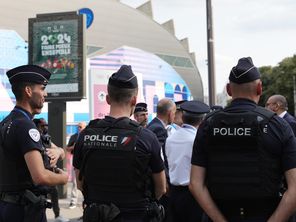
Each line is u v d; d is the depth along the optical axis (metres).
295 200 2.84
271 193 2.94
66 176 3.52
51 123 12.20
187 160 4.92
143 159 3.11
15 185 3.39
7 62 23.69
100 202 3.17
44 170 3.32
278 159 2.96
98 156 3.16
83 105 22.64
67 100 11.98
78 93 11.90
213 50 14.65
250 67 3.09
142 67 36.78
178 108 5.96
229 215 3.03
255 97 3.11
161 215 3.29
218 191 3.02
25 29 41.41
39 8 43.53
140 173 3.11
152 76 37.44
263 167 2.92
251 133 2.94
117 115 3.26
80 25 11.91
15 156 3.38
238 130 2.97
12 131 3.39
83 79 11.90
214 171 3.03
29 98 3.51
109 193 3.14
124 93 3.24
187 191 4.94
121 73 3.26
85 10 29.14
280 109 6.54
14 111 3.51
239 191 2.96
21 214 3.38
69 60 11.96
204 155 3.10
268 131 2.93
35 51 12.27
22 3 42.41
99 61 33.88
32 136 3.34
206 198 3.04
